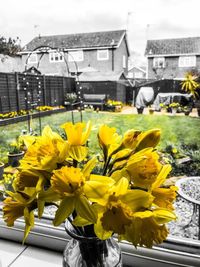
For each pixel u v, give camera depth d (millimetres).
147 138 342
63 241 578
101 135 364
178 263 509
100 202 295
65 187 294
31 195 332
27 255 580
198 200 611
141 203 297
